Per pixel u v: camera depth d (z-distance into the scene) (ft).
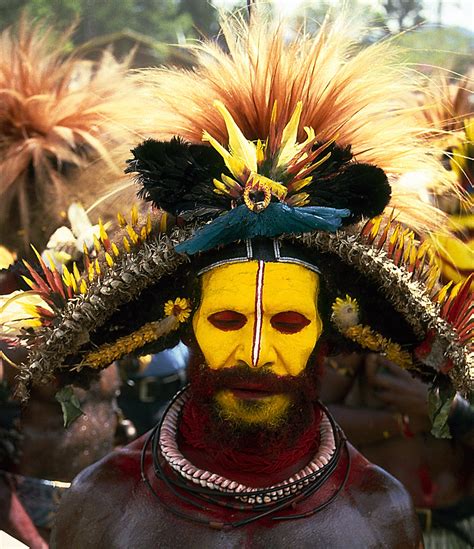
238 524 7.04
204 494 7.14
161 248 6.90
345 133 7.49
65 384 7.34
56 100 10.74
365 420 11.44
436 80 9.94
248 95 7.38
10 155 10.55
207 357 6.98
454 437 11.02
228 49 8.14
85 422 11.18
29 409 10.91
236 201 6.89
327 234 6.89
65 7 35.65
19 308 7.27
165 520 7.13
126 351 7.34
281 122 7.24
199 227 6.91
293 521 7.11
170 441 7.36
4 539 8.34
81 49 13.11
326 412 7.59
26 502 10.98
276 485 7.17
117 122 8.66
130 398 13.66
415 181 7.79
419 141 7.95
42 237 10.59
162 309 7.20
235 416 7.01
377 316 7.32
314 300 7.01
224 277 6.90
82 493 7.43
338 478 7.38
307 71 7.38
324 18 7.88
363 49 7.66
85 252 7.24
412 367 7.54
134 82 10.20
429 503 11.45
